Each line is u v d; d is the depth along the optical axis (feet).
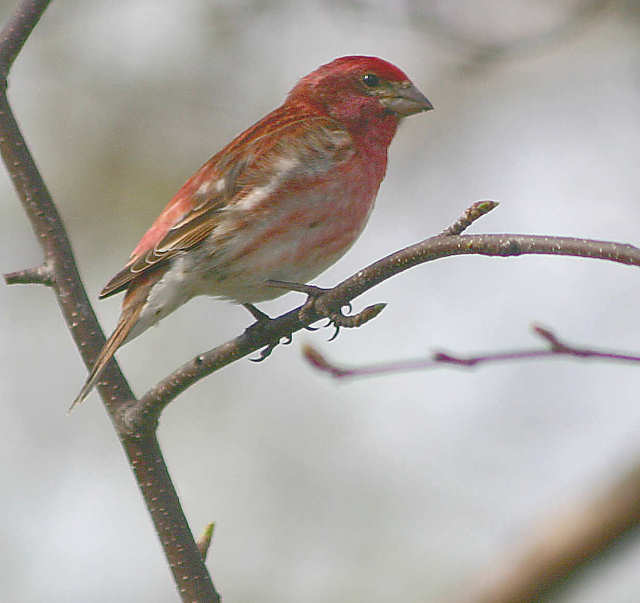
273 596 42.93
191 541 25.59
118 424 26.04
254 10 50.75
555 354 27.12
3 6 47.44
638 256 20.29
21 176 26.91
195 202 31.73
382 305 24.50
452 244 22.36
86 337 26.68
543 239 21.34
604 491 37.11
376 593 42.93
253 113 50.34
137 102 49.73
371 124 34.45
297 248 32.07
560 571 37.01
